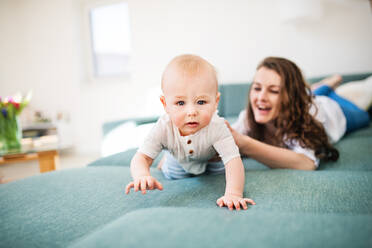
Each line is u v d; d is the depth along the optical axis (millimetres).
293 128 1036
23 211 600
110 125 1594
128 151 1330
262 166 1068
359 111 1619
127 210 604
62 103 3852
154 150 771
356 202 575
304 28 2504
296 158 913
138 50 3324
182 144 771
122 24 3600
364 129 1604
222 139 756
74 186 748
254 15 2705
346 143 1257
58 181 790
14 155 1792
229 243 303
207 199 643
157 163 1205
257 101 1122
